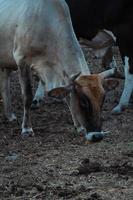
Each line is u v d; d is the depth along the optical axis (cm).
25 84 1038
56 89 934
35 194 780
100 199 764
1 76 1130
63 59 1002
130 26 1212
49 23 1018
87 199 762
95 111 923
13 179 834
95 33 1282
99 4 1243
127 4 1209
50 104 1233
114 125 1097
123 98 1188
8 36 1063
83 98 925
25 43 1029
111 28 1245
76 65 991
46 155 931
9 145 987
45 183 816
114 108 1183
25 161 907
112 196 773
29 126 1038
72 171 860
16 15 1051
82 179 829
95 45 1312
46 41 1019
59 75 1013
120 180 824
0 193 786
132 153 935
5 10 1077
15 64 1089
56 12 1024
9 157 923
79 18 1277
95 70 1484
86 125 929
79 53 1003
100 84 933
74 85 938
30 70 1045
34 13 1027
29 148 969
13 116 1138
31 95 1043
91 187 801
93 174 846
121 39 1220
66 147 970
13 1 1076
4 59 1096
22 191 786
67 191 787
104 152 941
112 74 961
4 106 1137
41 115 1165
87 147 967
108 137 1022
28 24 1026
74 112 944
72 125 1095
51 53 1016
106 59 1365
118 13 1220
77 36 1311
